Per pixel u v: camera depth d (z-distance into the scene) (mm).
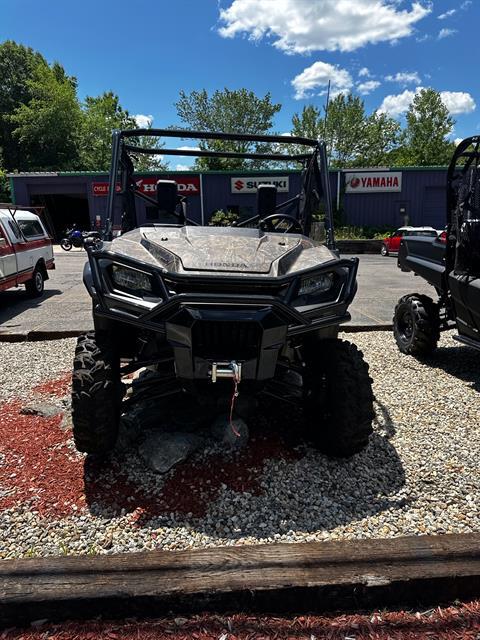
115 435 2822
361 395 2822
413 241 5688
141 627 1899
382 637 1879
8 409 3803
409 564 2092
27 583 1966
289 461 2988
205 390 2799
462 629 1913
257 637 1866
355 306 8336
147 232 3215
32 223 9812
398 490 2785
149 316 2561
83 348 2875
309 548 2184
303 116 45906
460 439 3404
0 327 6797
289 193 16641
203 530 2424
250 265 2707
